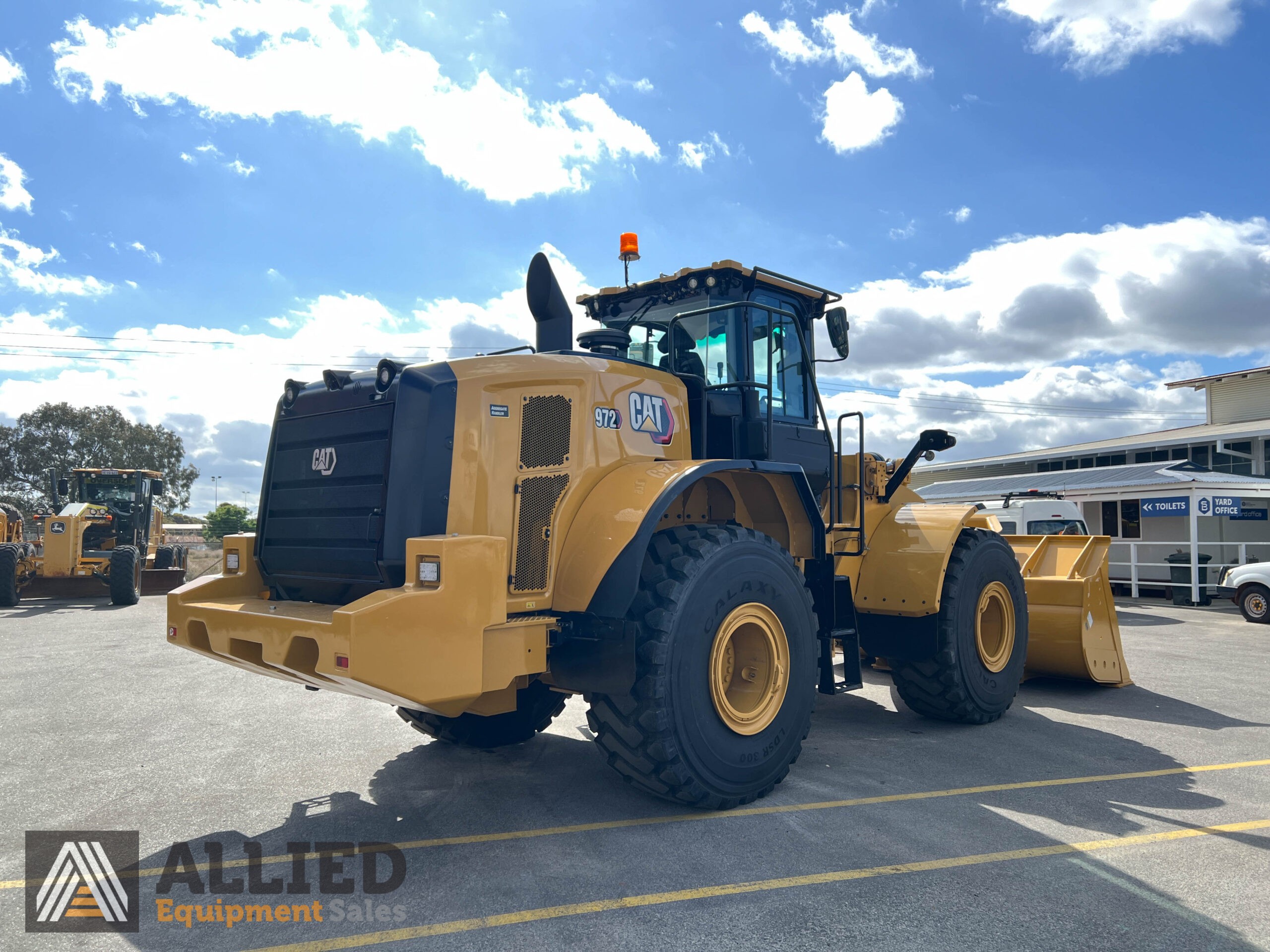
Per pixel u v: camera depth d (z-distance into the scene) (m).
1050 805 3.77
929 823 3.53
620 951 2.41
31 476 39.84
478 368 3.54
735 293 4.78
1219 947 2.45
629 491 3.61
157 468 42.84
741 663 3.98
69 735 5.25
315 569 3.78
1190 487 15.84
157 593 17.84
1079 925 2.58
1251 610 12.64
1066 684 7.12
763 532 4.67
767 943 2.46
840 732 5.32
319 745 4.97
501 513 3.46
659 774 3.51
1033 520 15.70
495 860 3.13
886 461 6.04
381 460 3.48
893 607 5.28
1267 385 25.52
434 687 3.01
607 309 5.37
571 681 3.55
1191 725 5.54
